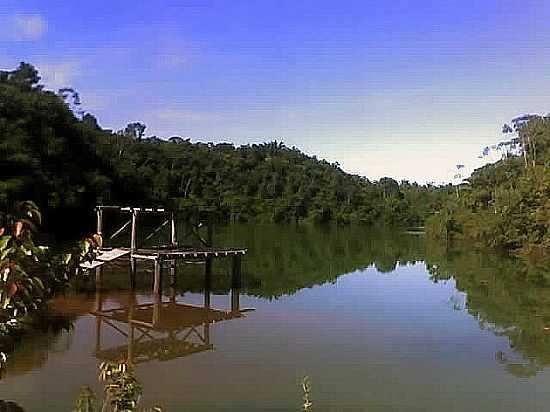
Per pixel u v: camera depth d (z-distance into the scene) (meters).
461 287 29.17
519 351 16.31
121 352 14.86
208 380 12.71
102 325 17.95
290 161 114.00
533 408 11.69
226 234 64.62
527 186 50.94
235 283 25.41
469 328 19.31
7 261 3.80
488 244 54.66
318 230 84.06
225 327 18.44
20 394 11.44
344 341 17.06
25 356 14.14
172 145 98.06
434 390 12.66
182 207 77.56
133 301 22.31
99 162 50.59
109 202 48.34
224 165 101.75
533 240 47.81
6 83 48.09
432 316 21.38
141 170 75.81
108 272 29.12
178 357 14.59
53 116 44.94
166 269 30.44
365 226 99.75
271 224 94.62
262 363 14.29
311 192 102.25
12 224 4.11
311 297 25.23
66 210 43.06
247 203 97.38
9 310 3.91
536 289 28.52
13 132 38.94
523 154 71.62
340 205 102.50
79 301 21.88
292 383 12.72
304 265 37.84
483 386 13.03
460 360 15.23
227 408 11.00
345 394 12.13
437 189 121.94
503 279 32.38
